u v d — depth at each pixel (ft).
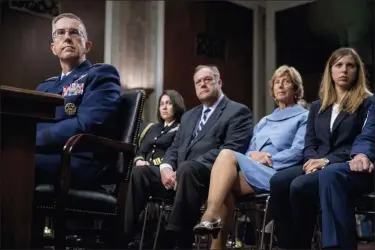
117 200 6.63
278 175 7.02
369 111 6.96
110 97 6.98
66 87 7.23
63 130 6.61
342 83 7.30
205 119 9.10
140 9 19.94
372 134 6.74
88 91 7.03
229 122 8.67
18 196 5.36
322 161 6.89
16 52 16.20
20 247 5.31
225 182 6.88
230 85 22.97
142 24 19.95
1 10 15.78
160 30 20.10
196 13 21.83
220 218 6.64
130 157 6.73
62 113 6.99
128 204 8.54
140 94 7.13
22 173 5.42
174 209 7.59
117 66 19.11
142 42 19.94
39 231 6.32
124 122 7.05
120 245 6.64
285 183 6.93
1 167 5.26
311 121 7.63
